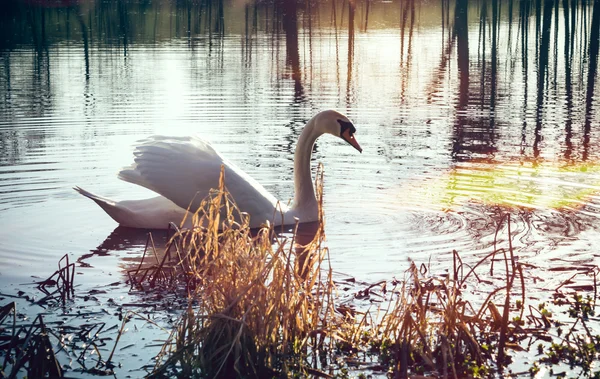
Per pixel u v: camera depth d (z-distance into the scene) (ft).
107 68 68.95
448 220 27.45
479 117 47.65
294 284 17.37
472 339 16.37
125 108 49.65
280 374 15.90
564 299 19.74
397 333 17.81
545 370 16.06
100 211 29.01
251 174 33.94
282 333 16.98
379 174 34.14
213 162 26.78
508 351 16.94
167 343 16.39
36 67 69.36
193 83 60.59
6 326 18.01
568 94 56.59
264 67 70.85
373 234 25.93
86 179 33.06
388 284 20.92
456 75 66.74
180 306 19.53
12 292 20.54
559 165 35.55
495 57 79.66
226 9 145.28
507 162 36.19
